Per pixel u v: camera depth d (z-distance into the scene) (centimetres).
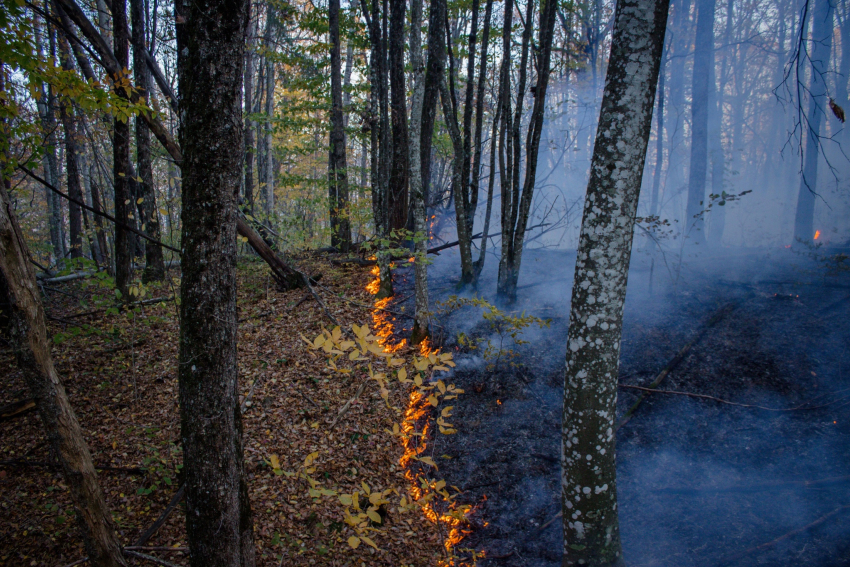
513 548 503
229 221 321
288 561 474
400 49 1018
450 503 521
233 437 344
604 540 362
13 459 570
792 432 565
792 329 706
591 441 356
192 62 298
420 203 750
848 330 677
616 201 340
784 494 496
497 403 678
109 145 1399
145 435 629
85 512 307
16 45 416
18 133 510
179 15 312
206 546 341
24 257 276
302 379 741
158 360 796
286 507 536
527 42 767
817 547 430
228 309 330
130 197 944
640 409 639
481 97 927
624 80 331
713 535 473
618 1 335
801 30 412
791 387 621
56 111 995
